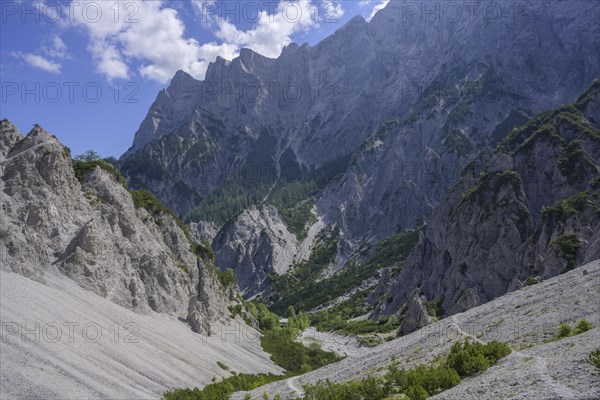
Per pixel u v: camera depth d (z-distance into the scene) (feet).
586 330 147.02
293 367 371.97
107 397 151.64
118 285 282.15
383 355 224.12
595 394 90.79
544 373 111.65
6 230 226.58
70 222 281.13
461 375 144.77
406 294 581.94
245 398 216.33
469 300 409.69
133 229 330.13
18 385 128.98
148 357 221.87
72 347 177.78
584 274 219.20
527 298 221.66
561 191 494.59
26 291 200.03
